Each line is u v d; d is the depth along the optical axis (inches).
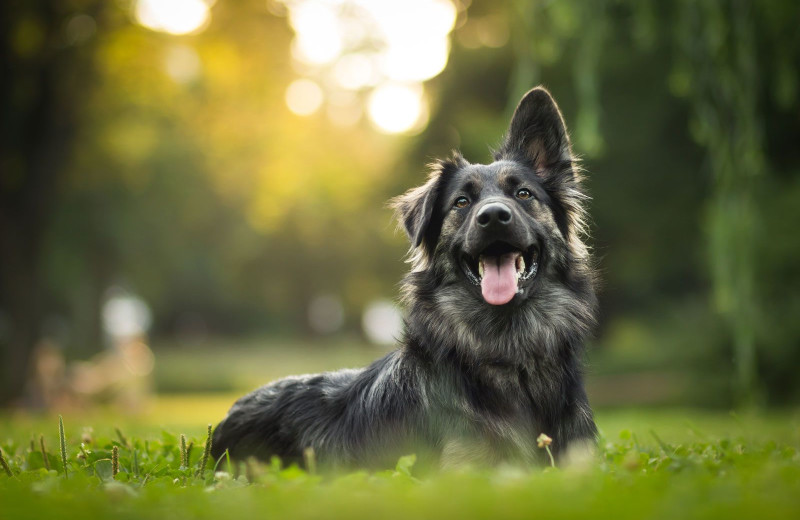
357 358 2031.3
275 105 1082.7
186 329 3275.1
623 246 1121.4
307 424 225.1
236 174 1523.1
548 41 519.5
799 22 480.7
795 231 741.3
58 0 895.1
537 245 224.2
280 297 2335.1
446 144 1266.0
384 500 137.8
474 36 1278.3
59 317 1787.6
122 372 949.2
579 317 227.6
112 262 1604.3
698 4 465.1
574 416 217.6
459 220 227.3
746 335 471.2
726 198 463.8
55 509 136.8
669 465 183.9
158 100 1027.3
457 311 220.4
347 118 1697.8
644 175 1039.6
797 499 129.2
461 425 201.8
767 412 681.0
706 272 902.4
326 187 1547.7
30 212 991.6
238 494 155.8
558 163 245.3
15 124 954.1
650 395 1022.4
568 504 130.1
